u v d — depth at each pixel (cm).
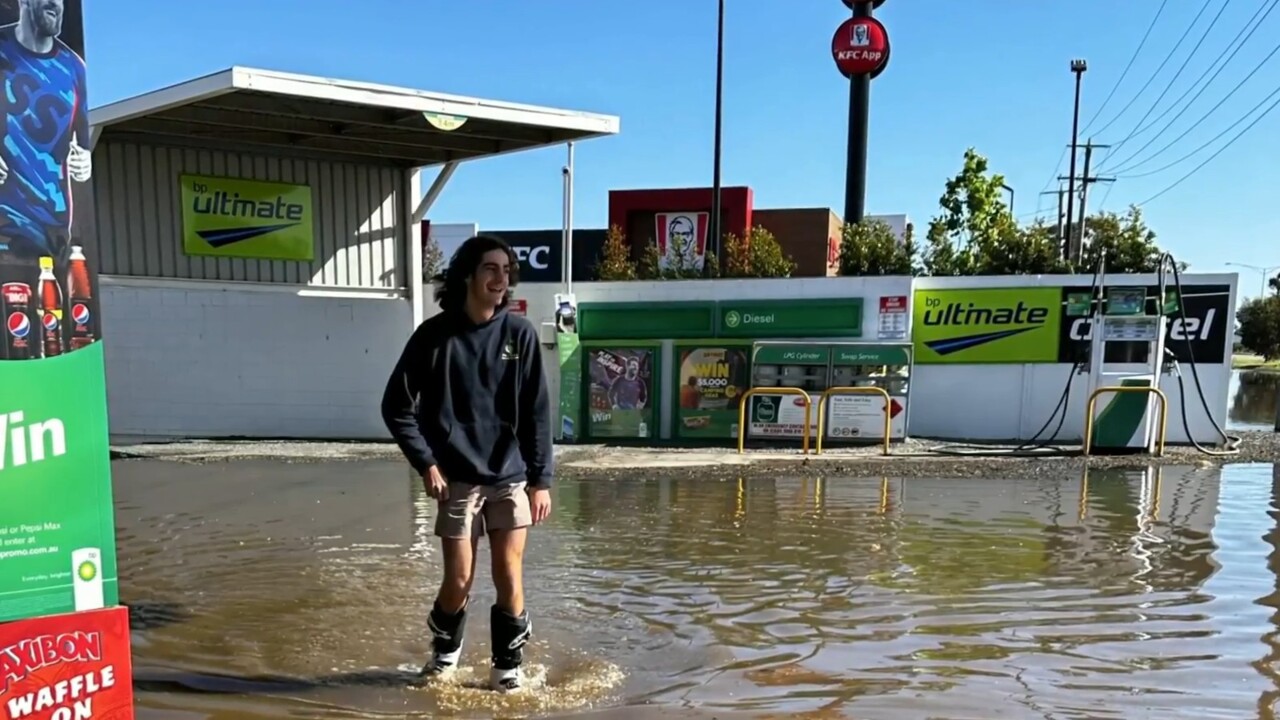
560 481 959
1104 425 1132
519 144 1301
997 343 1302
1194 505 796
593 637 445
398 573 572
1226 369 1220
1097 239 2244
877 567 582
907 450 1196
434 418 373
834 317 1325
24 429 267
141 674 393
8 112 260
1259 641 434
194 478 988
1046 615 477
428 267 2395
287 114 1098
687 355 1345
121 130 1174
